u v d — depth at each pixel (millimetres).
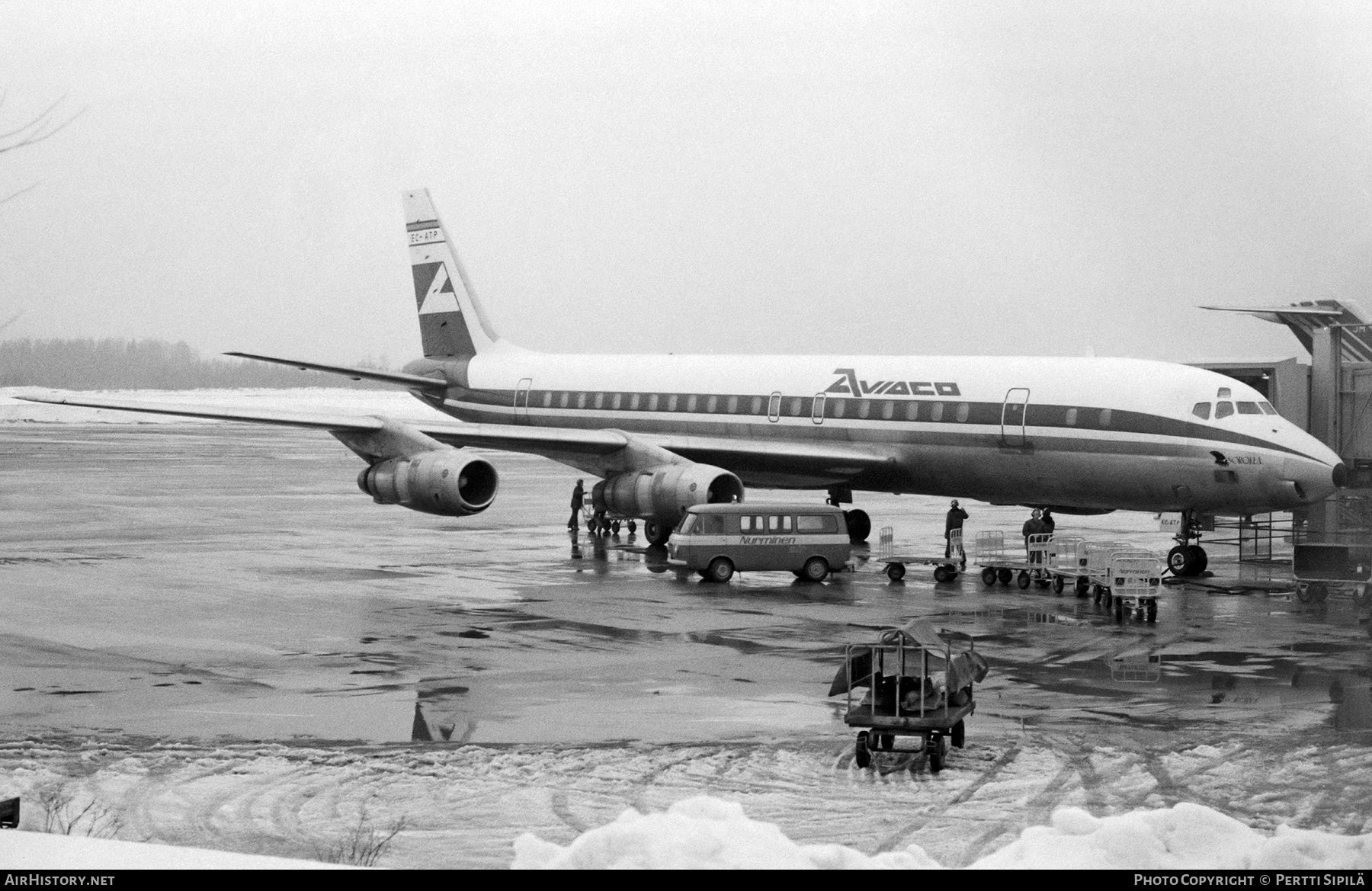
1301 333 42375
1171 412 37594
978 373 41938
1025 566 36031
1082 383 39500
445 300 59844
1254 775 17641
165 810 15906
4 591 33781
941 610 31906
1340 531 38031
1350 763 18203
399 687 22969
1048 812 16031
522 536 48344
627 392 51656
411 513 56688
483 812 15945
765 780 17391
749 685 23203
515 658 25578
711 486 41719
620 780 17328
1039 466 40062
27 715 20750
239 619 29797
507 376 56594
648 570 38812
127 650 26078
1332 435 39969
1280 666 25234
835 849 9617
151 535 47094
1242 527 43125
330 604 31953
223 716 20766
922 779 17469
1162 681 23797
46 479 72812
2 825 12750
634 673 24203
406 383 58438
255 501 61438
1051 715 21125
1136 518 59094
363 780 17234
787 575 38469
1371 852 10477
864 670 19609
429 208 59938
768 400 46906
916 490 43969
